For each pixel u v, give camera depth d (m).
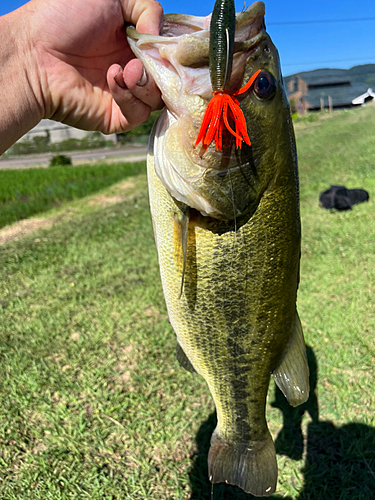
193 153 0.28
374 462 0.52
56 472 0.54
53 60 0.31
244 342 0.34
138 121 0.29
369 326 0.76
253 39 0.26
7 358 0.76
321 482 0.51
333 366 0.67
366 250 1.05
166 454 0.56
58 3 0.30
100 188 2.67
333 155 2.42
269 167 0.29
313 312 0.81
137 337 0.80
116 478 0.53
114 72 0.26
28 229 1.73
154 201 0.32
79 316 0.90
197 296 0.32
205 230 0.30
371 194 1.51
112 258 1.23
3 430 0.60
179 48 0.26
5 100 0.30
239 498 0.50
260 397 0.37
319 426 0.57
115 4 0.30
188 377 0.69
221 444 0.39
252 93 0.27
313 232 1.21
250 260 0.31
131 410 0.63
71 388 0.68
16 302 0.99
